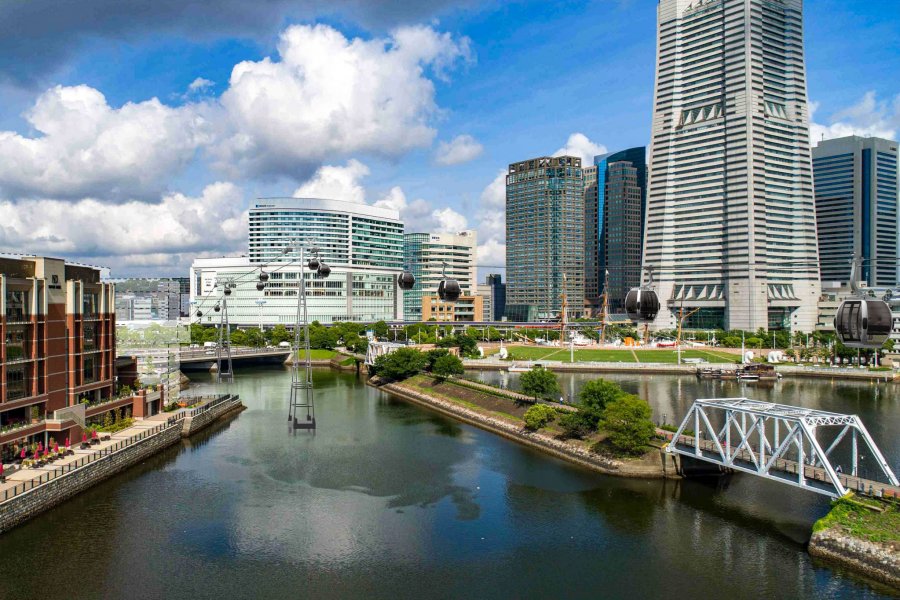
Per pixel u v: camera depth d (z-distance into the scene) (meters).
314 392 198.50
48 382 106.31
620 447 109.75
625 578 70.62
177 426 130.88
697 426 99.75
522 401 150.38
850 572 70.88
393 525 85.38
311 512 89.88
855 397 183.75
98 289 124.88
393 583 69.81
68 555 75.31
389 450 123.25
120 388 139.50
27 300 102.88
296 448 124.88
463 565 73.94
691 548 77.62
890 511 73.69
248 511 90.12
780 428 141.50
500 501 94.19
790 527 83.56
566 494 96.94
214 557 75.50
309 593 67.50
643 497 95.25
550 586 69.12
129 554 75.88
